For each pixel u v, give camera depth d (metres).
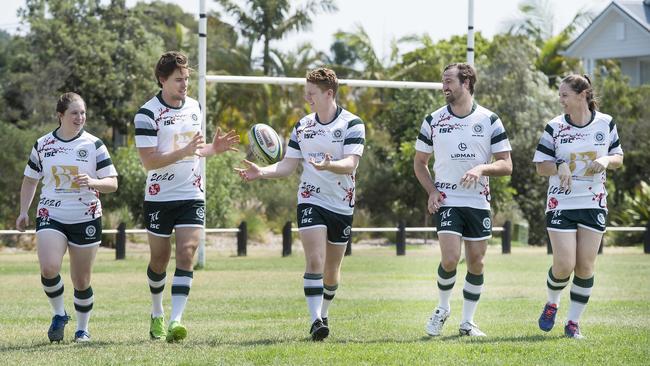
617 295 18.11
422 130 12.04
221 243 38.38
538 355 10.04
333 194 11.49
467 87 11.77
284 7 58.47
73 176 11.34
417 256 31.58
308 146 11.57
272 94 55.34
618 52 54.59
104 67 48.16
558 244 11.66
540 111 45.31
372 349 10.34
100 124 47.94
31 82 47.53
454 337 11.70
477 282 11.88
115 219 37.47
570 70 56.75
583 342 11.09
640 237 40.06
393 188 44.41
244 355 9.93
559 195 11.80
